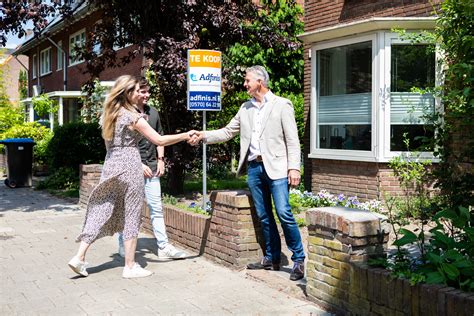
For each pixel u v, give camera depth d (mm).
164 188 11695
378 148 9422
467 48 5164
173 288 4992
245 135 5262
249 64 16562
